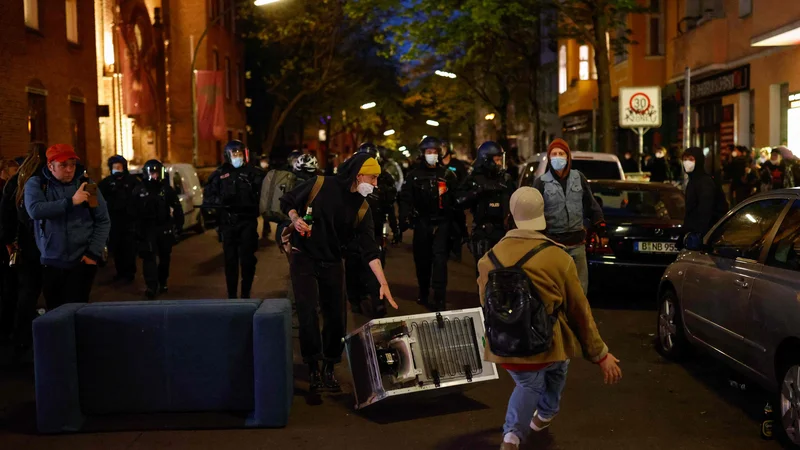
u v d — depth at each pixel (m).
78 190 7.46
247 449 5.66
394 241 11.84
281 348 6.04
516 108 59.16
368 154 6.77
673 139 30.17
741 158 19.00
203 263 15.71
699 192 9.98
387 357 6.25
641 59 29.89
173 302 6.28
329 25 46.00
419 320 6.43
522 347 4.67
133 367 6.12
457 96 52.28
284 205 6.80
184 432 6.00
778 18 17.80
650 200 11.58
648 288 10.56
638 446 5.71
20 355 8.12
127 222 12.26
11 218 8.14
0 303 9.04
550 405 5.37
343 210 6.75
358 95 52.56
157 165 11.79
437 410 6.52
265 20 47.00
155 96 34.62
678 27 26.94
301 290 6.87
